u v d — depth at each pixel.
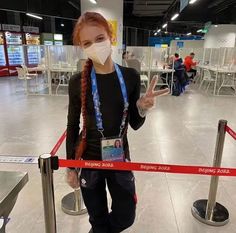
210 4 12.43
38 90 8.28
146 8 14.55
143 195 2.42
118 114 1.27
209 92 8.27
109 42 1.21
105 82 1.24
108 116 1.26
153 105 1.23
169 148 3.58
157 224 2.04
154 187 2.56
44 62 7.89
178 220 2.09
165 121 4.87
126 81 1.27
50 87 7.49
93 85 1.24
